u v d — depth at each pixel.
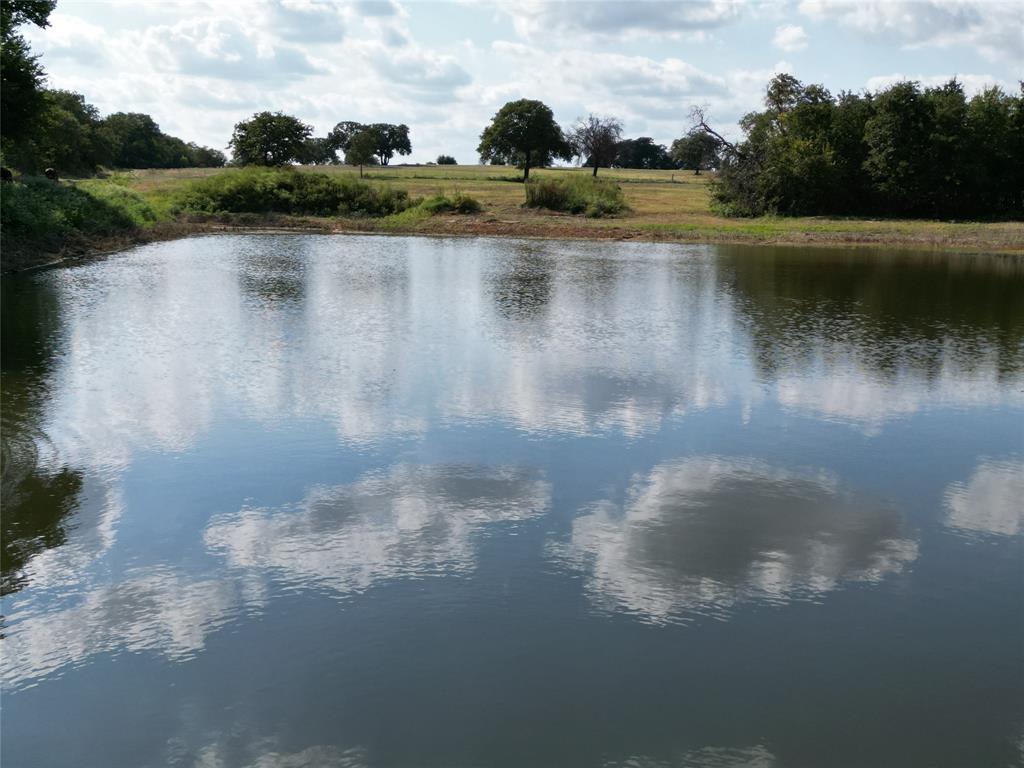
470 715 6.90
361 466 11.85
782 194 61.78
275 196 61.41
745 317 23.22
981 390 16.02
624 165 184.25
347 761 6.42
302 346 18.86
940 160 59.62
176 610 8.34
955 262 37.81
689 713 6.95
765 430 13.60
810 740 6.66
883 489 11.42
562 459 12.23
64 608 8.38
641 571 9.12
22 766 6.41
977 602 8.66
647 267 35.47
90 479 11.26
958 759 6.47
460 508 10.58
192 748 6.56
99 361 17.19
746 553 9.58
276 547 9.55
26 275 30.25
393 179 96.00
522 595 8.63
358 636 7.94
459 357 18.02
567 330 21.16
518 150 108.56
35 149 65.75
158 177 93.88
